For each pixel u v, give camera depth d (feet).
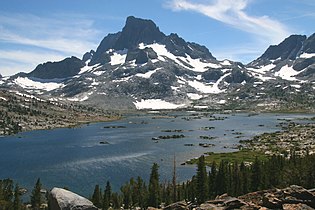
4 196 383.45
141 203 365.61
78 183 482.28
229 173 382.83
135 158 642.22
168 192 370.12
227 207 165.78
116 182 484.33
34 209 363.15
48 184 479.41
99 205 358.23
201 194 359.25
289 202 165.07
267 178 368.27
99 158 646.74
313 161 367.25
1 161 630.33
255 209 161.48
